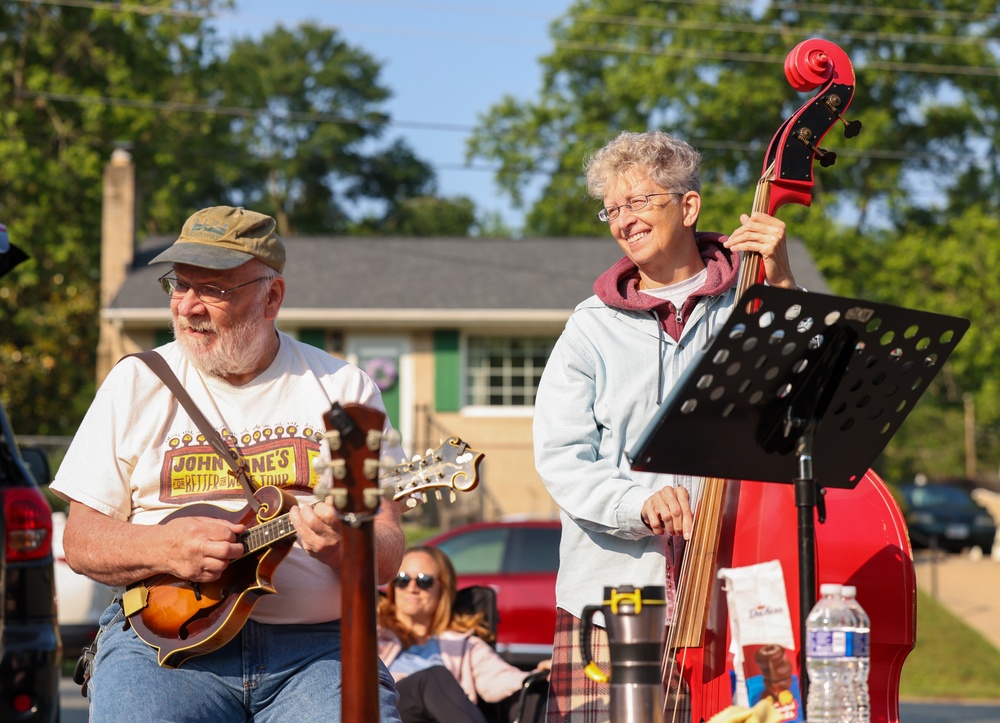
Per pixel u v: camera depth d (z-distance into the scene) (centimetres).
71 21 3094
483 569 1241
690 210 395
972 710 1156
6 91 2964
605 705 385
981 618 1781
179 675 354
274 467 370
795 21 3628
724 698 369
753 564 371
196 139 3500
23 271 2512
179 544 344
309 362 389
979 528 2556
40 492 589
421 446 2342
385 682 366
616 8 3728
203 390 377
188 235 368
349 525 296
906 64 3628
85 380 2556
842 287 3188
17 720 553
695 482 392
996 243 3269
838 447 329
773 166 367
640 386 392
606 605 285
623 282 407
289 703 362
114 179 2552
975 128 3638
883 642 364
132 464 371
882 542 367
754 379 306
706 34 3541
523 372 2398
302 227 5034
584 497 376
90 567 359
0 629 557
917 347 316
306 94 5122
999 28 3653
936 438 4012
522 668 1202
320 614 368
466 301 2383
